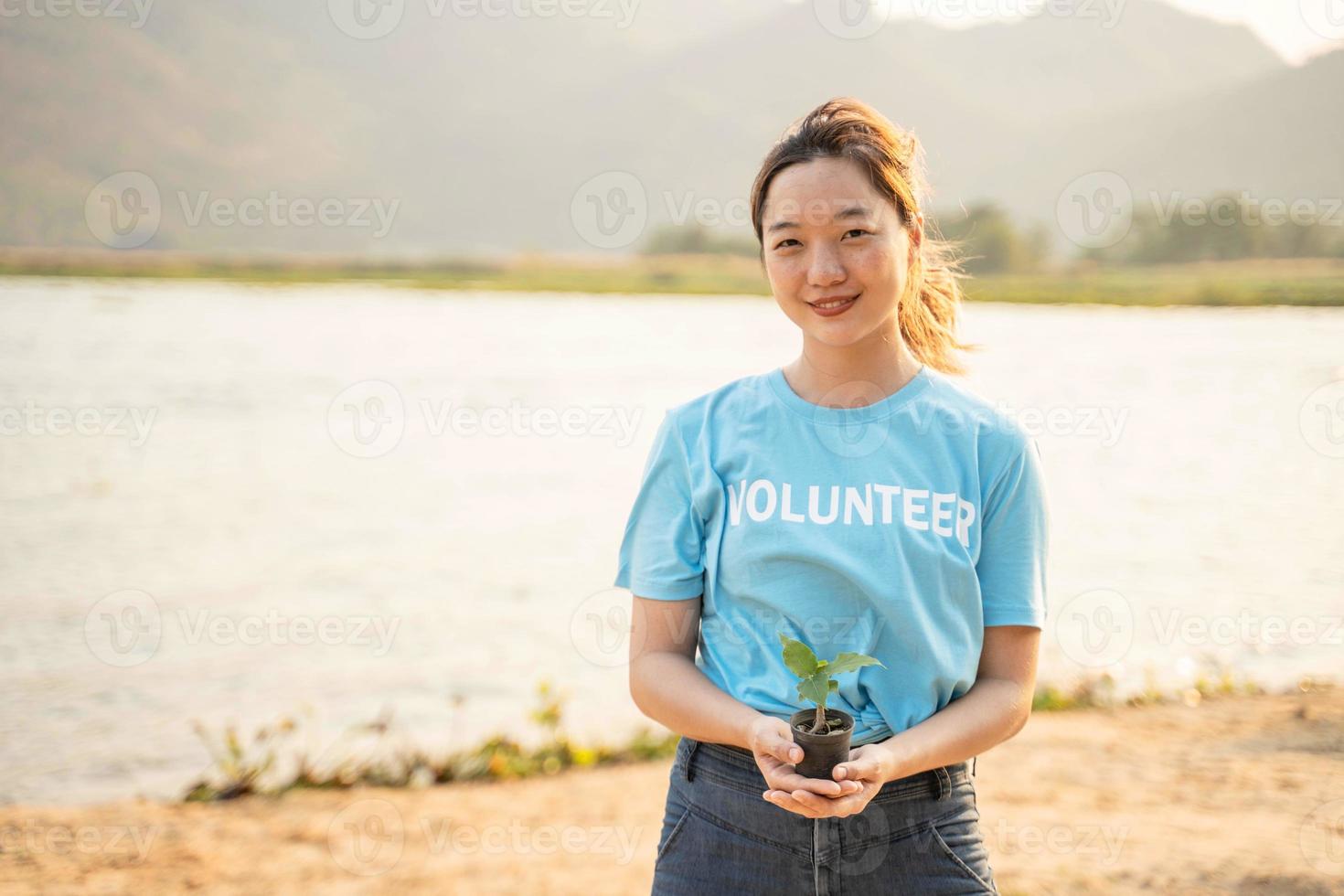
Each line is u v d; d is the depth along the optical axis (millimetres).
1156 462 12633
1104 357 19094
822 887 1673
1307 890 3326
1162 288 30594
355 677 6469
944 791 1693
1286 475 12008
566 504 11898
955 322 2209
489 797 4797
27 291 33156
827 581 1685
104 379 18172
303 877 3828
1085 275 32562
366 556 9445
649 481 1875
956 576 1675
